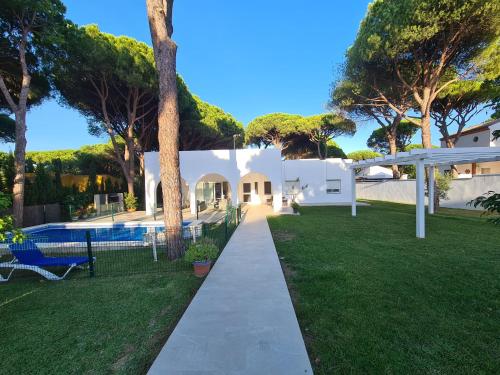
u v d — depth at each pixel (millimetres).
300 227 9797
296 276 4660
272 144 31281
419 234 7727
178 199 6168
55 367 2482
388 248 6500
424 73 12641
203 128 20812
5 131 15562
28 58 11945
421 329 2920
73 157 28203
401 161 9789
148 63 15148
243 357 2447
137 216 15875
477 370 2299
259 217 13039
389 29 10945
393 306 3461
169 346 2641
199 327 2977
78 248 7727
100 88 15703
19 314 3561
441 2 9633
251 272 4836
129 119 17094
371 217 12133
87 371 2416
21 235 3342
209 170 16281
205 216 15133
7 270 5785
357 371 2307
